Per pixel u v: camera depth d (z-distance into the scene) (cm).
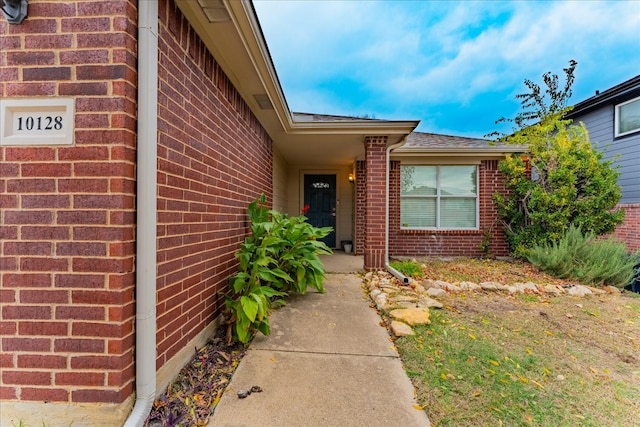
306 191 868
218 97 282
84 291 154
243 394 190
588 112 833
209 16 225
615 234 691
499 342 265
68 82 156
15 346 155
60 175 155
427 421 168
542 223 604
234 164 333
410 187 725
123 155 156
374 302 369
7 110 157
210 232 266
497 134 687
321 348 254
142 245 164
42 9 157
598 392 197
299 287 370
